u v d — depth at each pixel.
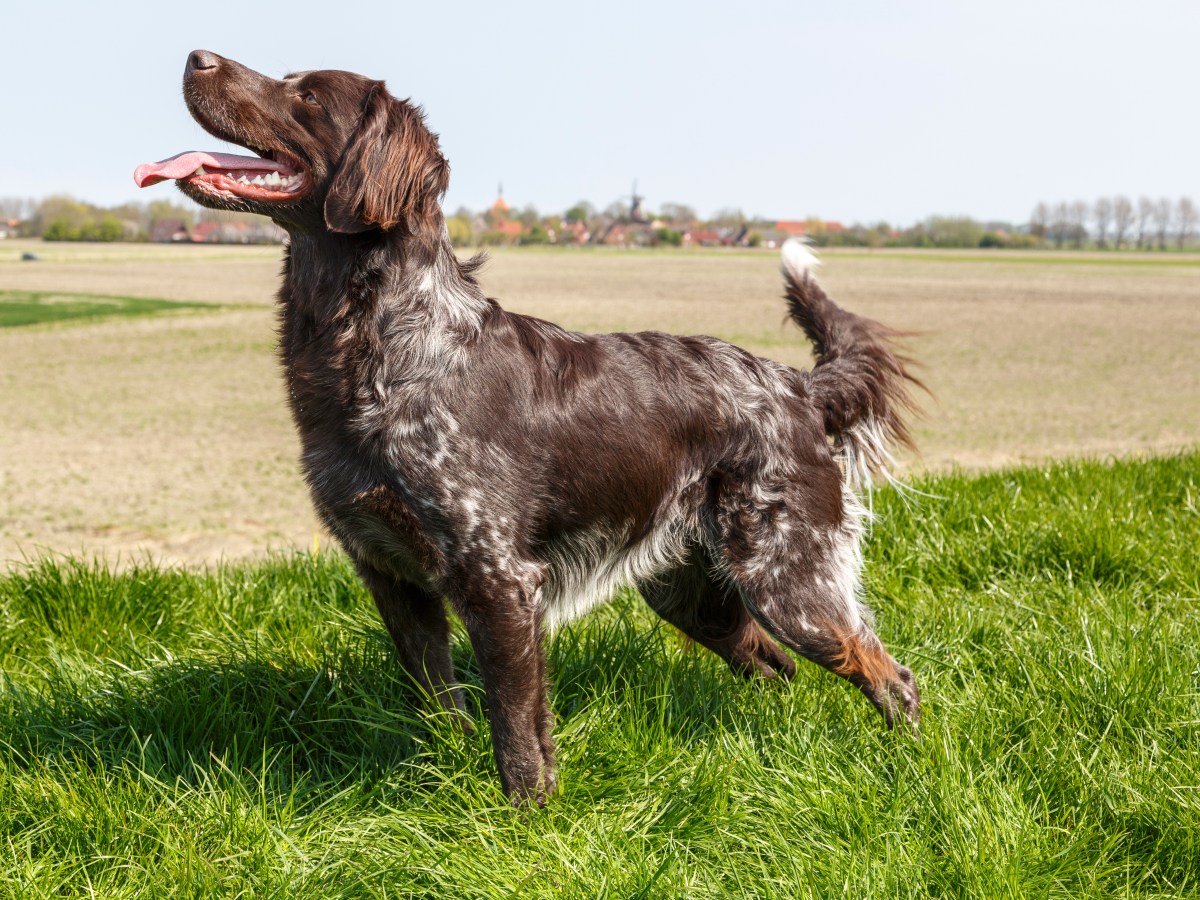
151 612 4.49
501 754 3.13
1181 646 3.91
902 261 86.94
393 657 3.86
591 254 106.00
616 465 3.39
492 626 3.13
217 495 10.27
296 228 3.24
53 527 8.91
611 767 3.22
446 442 3.08
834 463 3.73
